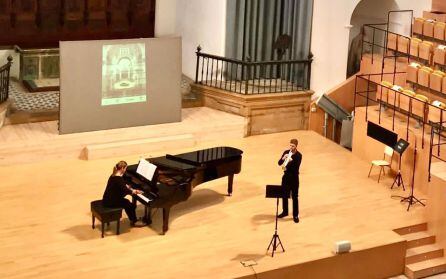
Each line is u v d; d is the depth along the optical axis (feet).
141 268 33.78
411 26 57.06
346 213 40.83
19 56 53.83
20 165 45.09
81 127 47.39
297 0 54.60
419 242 39.60
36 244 35.58
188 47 57.47
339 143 56.34
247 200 41.75
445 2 56.29
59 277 32.65
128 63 48.08
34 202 40.09
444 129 44.24
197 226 38.27
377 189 44.47
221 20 53.52
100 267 33.68
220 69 54.80
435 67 51.19
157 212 39.68
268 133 53.47
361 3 61.31
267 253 35.76
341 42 55.16
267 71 57.06
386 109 49.03
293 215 39.29
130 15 57.88
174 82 50.06
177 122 50.75
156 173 36.45
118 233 36.86
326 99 54.60
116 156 47.06
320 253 36.01
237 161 40.37
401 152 43.70
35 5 54.65
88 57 46.55
